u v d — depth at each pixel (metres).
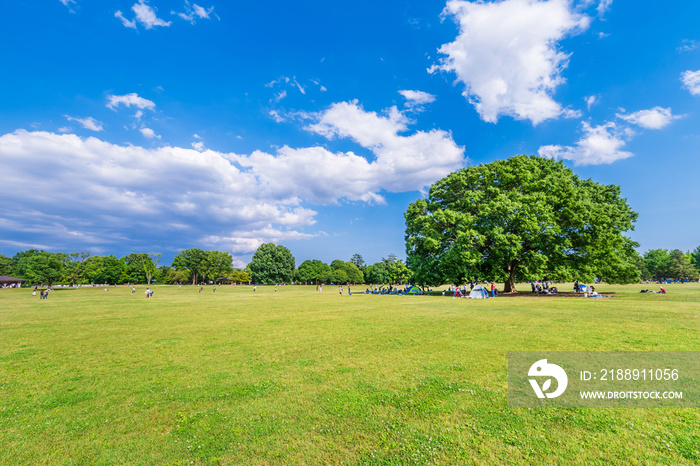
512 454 5.36
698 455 5.04
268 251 130.38
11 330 18.94
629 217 44.03
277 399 7.91
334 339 14.84
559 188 39.47
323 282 155.88
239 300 44.75
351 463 5.27
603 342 12.34
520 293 43.97
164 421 6.93
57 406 7.83
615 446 5.47
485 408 7.09
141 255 130.50
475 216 42.50
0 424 6.93
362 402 7.59
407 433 6.15
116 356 12.45
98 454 5.74
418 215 48.88
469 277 40.50
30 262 95.00
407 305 31.33
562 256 38.94
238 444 5.93
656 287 59.22
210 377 9.70
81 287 103.31
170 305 36.47
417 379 8.98
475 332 15.28
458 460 5.27
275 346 13.66
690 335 13.27
